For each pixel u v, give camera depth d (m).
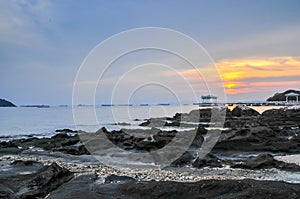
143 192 9.96
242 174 16.33
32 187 12.48
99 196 9.80
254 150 24.23
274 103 103.06
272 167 17.62
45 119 78.19
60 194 10.16
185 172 17.06
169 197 9.63
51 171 13.50
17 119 78.25
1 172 15.91
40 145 28.62
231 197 8.98
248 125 41.12
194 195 9.59
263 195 8.88
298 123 43.81
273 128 35.03
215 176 15.84
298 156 22.11
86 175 13.00
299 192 9.09
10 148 26.84
